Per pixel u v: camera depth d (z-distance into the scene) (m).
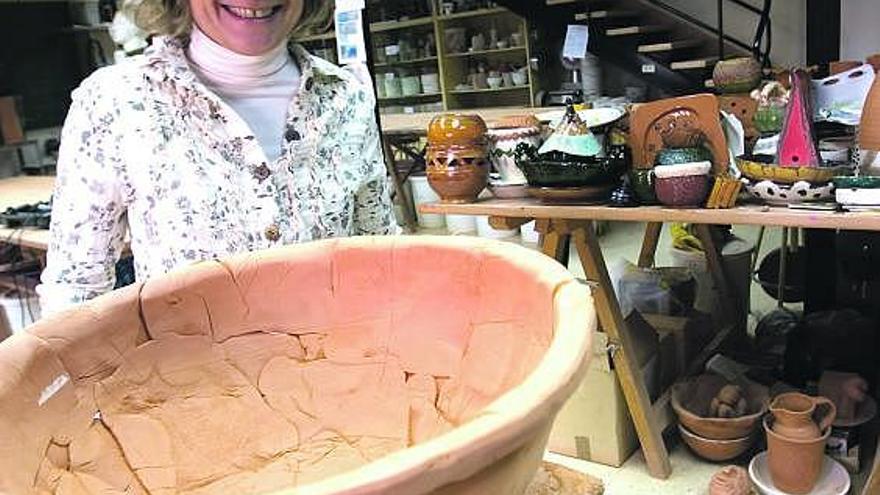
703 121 1.70
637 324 2.25
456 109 5.82
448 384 0.75
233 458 0.77
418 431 0.75
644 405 2.02
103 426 0.71
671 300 2.48
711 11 5.22
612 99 4.64
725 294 2.57
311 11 1.16
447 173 1.93
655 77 4.98
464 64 5.89
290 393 0.81
